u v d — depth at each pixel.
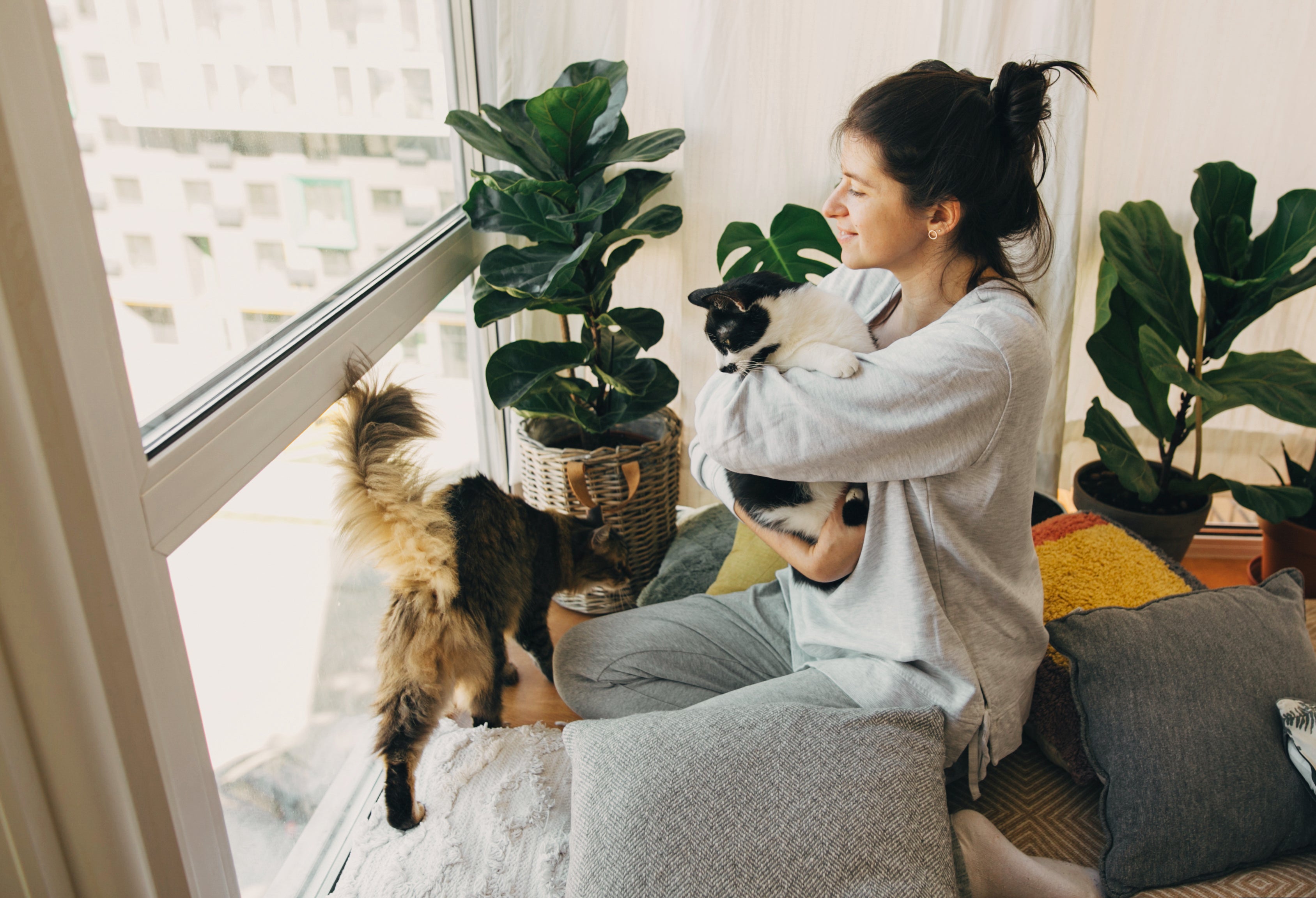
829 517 1.13
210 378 0.97
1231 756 1.10
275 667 1.25
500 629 1.44
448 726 1.47
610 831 0.93
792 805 0.93
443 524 1.30
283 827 1.28
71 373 0.67
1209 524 2.20
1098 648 1.20
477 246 1.81
